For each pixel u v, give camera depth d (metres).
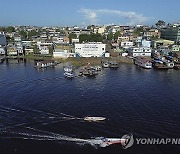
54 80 158.50
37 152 71.25
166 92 130.88
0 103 110.88
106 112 101.88
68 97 121.62
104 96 123.56
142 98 120.31
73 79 162.00
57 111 102.12
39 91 131.75
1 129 84.19
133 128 87.19
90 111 102.75
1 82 150.38
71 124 89.62
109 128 86.94
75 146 74.44
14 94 125.38
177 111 103.44
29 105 108.69
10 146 74.06
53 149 72.81
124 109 105.31
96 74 178.38
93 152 71.62
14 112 100.00
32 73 179.75
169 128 87.44
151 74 179.25
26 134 81.25
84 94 127.00
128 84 147.88
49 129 85.25
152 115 98.88
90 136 80.81
